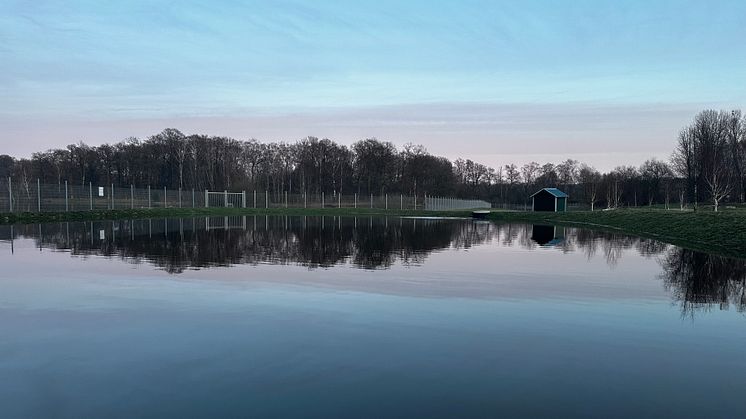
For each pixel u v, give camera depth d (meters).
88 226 27.86
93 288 10.62
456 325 8.08
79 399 5.22
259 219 40.56
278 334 7.46
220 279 11.79
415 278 12.30
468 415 4.93
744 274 13.47
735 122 61.53
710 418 4.93
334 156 83.50
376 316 8.56
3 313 8.54
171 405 5.09
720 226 22.98
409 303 9.55
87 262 14.28
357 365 6.23
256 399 5.24
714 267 14.73
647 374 6.07
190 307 9.03
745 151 60.59
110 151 77.25
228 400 5.21
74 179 74.06
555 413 5.00
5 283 11.09
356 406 5.10
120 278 11.79
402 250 18.47
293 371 6.02
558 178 106.19
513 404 5.20
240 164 80.25
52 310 8.75
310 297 9.95
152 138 77.50
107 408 5.02
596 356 6.69
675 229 26.84
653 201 69.06
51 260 14.61
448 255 17.22
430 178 87.44
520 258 16.66
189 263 14.29
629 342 7.30
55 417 4.83
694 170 60.84
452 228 32.44
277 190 77.12
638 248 20.17
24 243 18.98
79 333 7.44
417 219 45.22
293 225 32.66
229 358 6.43
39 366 6.12
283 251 17.48
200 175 77.56
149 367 6.10
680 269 14.31
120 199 39.62
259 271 13.02
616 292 10.91
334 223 36.03
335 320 8.27
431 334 7.56
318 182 81.69
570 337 7.52
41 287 10.68
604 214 40.72
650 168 76.75
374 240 22.28
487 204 96.81
